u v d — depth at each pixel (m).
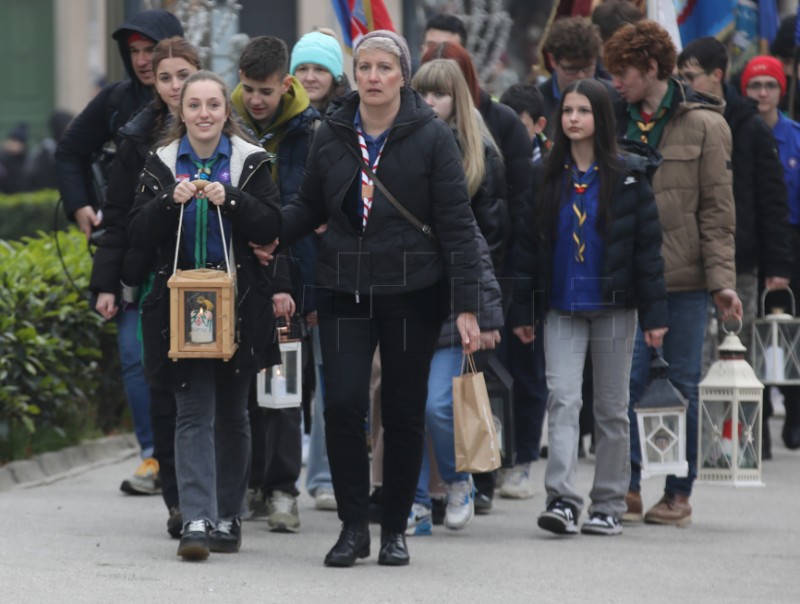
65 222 47.97
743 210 28.42
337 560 19.50
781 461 31.34
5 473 26.38
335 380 19.31
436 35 28.02
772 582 19.45
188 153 19.73
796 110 34.16
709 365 28.69
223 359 19.61
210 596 17.58
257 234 19.33
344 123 19.12
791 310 30.53
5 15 64.12
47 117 64.38
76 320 28.97
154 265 20.45
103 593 17.61
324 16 51.56
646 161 22.03
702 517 24.66
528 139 24.38
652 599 18.22
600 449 22.72
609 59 23.48
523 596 18.16
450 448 22.08
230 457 20.47
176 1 35.62
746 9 35.03
